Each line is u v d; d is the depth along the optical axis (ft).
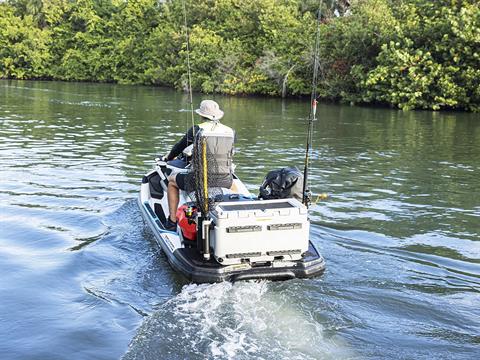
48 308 17.54
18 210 28.35
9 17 194.70
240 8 145.07
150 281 19.42
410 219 27.37
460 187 34.96
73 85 155.43
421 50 98.63
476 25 93.76
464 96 93.97
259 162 42.47
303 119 76.13
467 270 20.43
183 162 22.70
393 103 99.60
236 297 16.90
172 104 95.86
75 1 193.88
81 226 25.77
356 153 47.75
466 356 14.23
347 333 15.03
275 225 18.04
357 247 22.58
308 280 18.44
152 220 22.94
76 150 46.93
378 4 113.91
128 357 13.91
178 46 148.15
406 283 18.79
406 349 14.43
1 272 20.43
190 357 13.70
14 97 107.04
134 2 173.27
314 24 129.18
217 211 17.74
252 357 13.62
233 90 128.77
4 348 15.19
